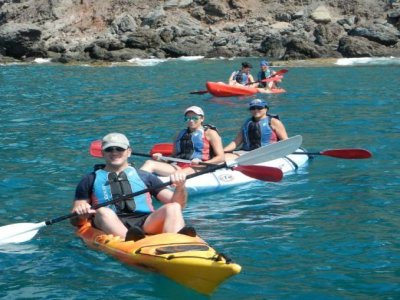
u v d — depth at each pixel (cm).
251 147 1085
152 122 1558
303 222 768
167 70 3156
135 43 4156
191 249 576
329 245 685
